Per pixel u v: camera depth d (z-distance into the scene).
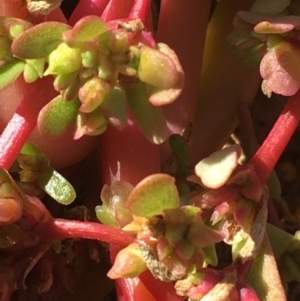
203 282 0.14
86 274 0.17
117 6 0.16
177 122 0.17
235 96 0.18
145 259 0.14
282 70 0.15
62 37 0.14
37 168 0.15
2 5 0.15
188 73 0.17
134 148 0.16
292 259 0.16
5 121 0.16
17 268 0.15
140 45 0.14
